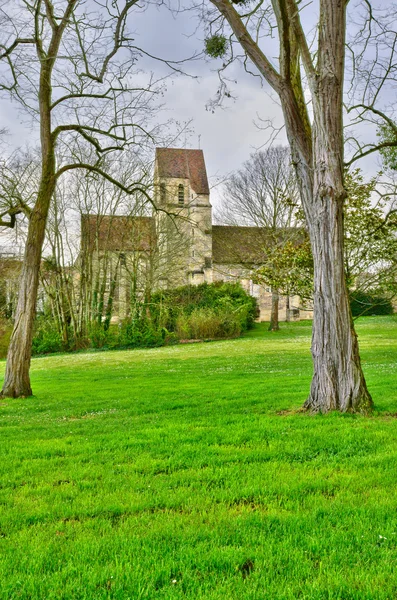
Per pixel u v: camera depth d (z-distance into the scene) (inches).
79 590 128.1
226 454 257.8
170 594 124.6
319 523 167.0
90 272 1812.3
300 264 778.2
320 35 359.6
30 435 342.3
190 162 2603.3
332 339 365.1
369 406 360.2
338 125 359.3
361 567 136.6
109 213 1802.4
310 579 131.4
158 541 156.6
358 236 653.9
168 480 217.3
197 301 1884.8
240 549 147.7
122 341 1600.6
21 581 132.6
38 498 200.5
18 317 612.4
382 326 1740.9
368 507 178.1
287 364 895.7
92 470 237.5
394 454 244.4
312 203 374.3
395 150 621.9
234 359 1045.2
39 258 627.5
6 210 676.1
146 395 548.7
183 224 1943.9
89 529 167.0
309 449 260.7
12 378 603.2
